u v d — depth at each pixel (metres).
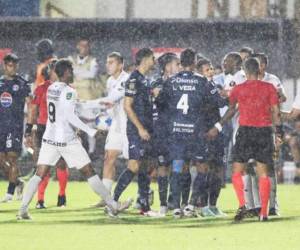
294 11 69.00
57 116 39.28
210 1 69.81
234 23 66.94
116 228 38.22
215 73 55.47
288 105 68.19
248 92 40.06
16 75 48.50
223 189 58.28
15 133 48.91
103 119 49.50
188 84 40.69
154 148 42.44
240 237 35.62
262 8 69.69
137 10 69.62
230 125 48.12
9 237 35.38
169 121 41.03
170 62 43.72
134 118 40.94
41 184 46.50
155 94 41.91
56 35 67.88
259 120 40.06
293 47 68.69
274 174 42.81
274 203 43.09
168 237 35.53
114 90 45.22
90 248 32.69
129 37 67.81
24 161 64.38
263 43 67.25
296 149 64.38
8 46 67.88
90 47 67.88
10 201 50.03
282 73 67.06
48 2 68.69
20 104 48.75
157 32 67.62
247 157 40.34
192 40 67.75
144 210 43.25
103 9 69.38
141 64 41.50
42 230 37.50
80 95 66.94
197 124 40.84
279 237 35.69
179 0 69.69
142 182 43.25
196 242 34.19
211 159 42.47
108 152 46.06
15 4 68.25
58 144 39.53
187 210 42.38
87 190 57.22
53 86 39.28
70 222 40.31
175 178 41.19
